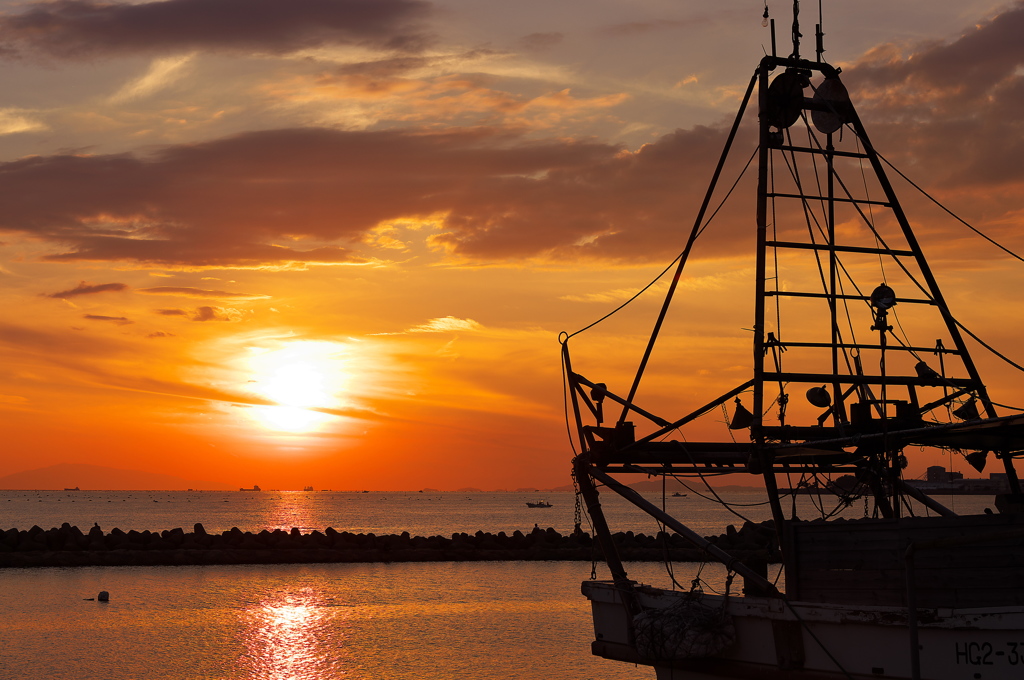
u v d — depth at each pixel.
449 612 42.34
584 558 71.38
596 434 20.83
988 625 13.80
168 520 175.62
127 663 30.17
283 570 62.56
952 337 19.61
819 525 16.30
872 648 15.09
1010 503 17.67
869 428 17.72
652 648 17.50
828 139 20.78
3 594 47.47
